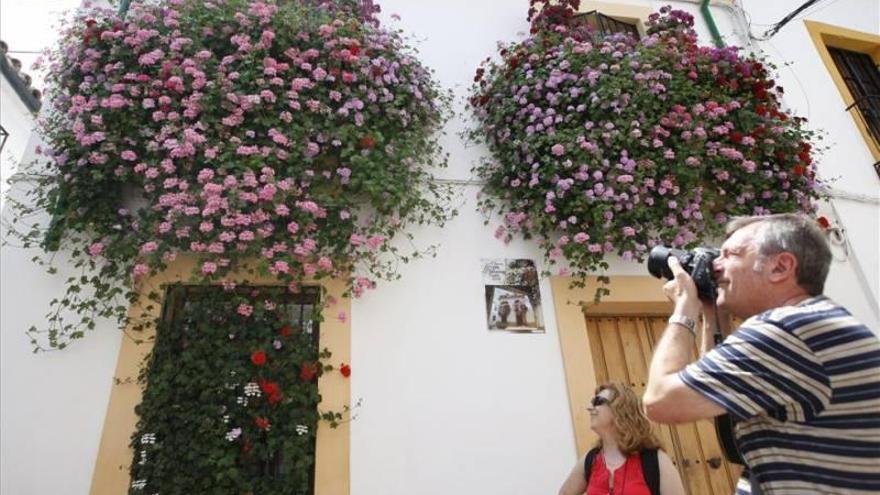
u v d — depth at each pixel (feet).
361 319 10.93
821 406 3.88
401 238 11.93
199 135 10.19
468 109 14.35
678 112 12.81
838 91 18.21
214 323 10.02
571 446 10.69
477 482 10.05
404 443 10.08
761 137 13.75
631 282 12.43
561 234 12.38
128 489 8.84
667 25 15.85
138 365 9.67
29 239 10.26
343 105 11.76
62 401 9.32
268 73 11.19
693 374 4.14
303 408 9.73
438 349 11.01
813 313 4.12
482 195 12.92
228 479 8.98
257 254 10.12
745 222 5.19
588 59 13.50
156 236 10.05
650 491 7.47
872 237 15.53
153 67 11.24
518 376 11.12
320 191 11.13
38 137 11.47
